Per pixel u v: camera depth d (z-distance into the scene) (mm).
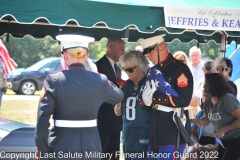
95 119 6441
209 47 42594
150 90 7562
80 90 6246
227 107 8344
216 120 8547
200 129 9945
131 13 7555
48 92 6129
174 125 7672
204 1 8344
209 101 8719
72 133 6230
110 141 9148
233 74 13320
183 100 7438
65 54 6406
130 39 13195
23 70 31016
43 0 7078
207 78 8531
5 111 22625
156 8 7672
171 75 7605
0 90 13062
